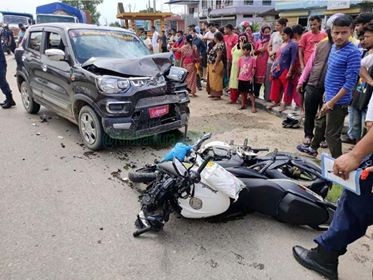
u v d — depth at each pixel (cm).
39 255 283
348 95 412
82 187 401
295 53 695
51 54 522
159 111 500
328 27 484
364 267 285
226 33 934
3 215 339
